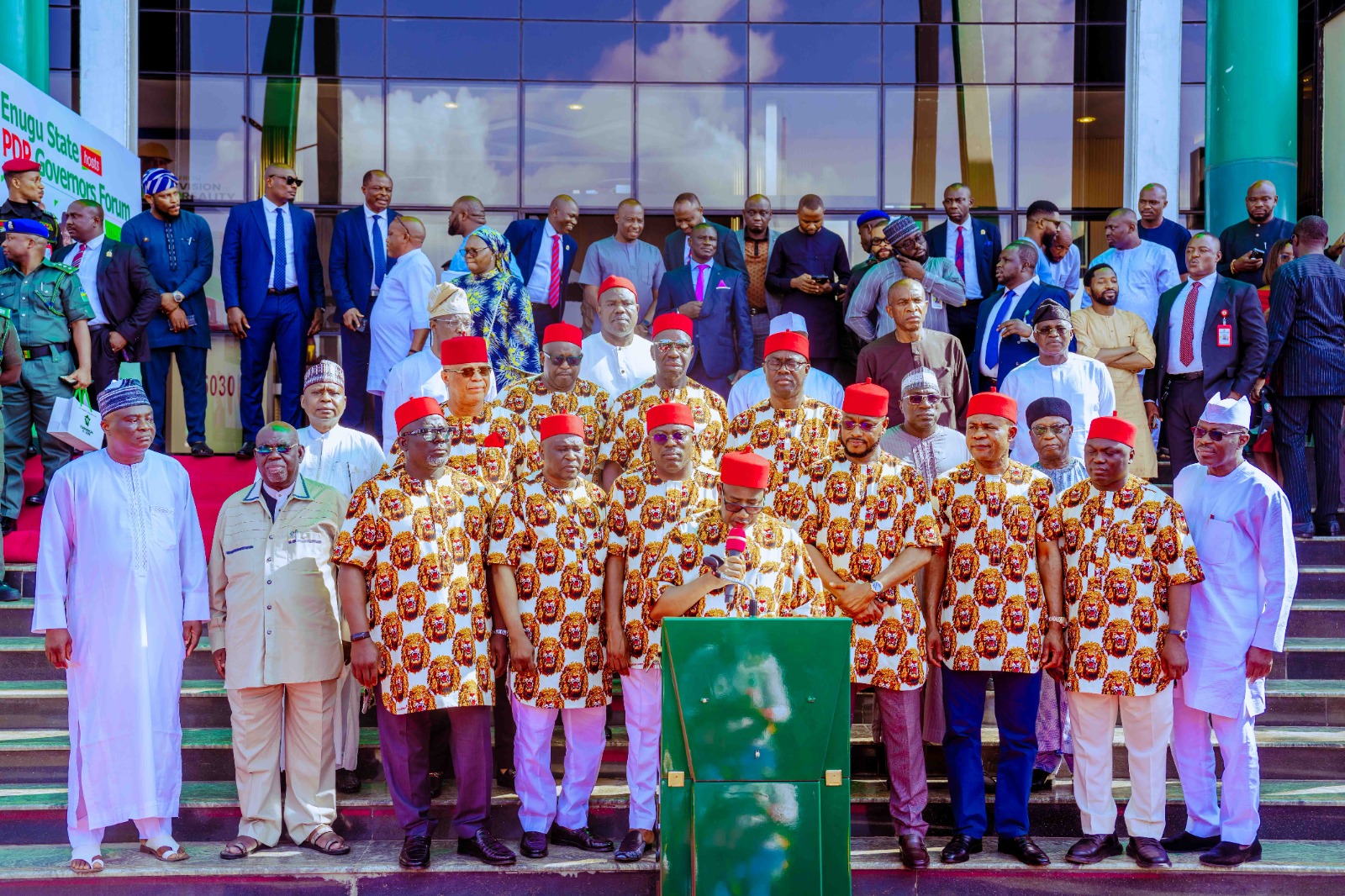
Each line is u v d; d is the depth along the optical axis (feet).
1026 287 22.44
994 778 17.37
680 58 34.35
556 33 34.32
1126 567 15.38
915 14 34.14
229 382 32.86
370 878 14.80
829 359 25.84
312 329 25.98
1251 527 15.67
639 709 15.26
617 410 17.52
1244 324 21.65
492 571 15.69
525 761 15.42
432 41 34.12
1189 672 15.67
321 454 17.43
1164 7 32.37
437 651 14.90
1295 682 19.17
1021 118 33.99
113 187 27.91
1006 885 15.06
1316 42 33.47
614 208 34.42
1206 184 30.68
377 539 15.06
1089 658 15.40
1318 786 17.01
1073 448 19.30
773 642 12.36
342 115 33.94
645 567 15.14
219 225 33.50
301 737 15.65
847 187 34.37
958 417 19.95
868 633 15.46
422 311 23.29
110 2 31.68
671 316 17.26
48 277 22.06
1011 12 33.88
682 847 12.38
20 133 23.34
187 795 16.47
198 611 15.85
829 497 15.76
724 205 34.40
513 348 20.36
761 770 12.31
